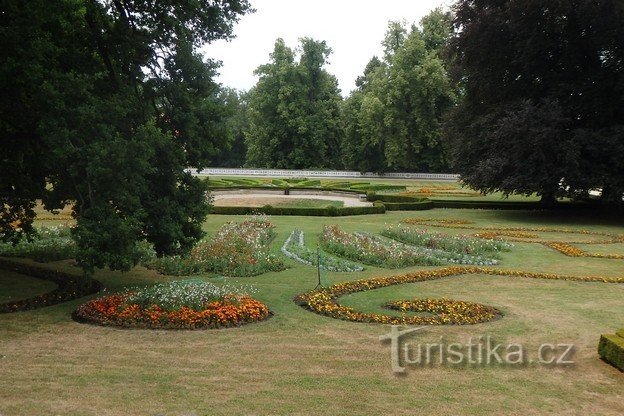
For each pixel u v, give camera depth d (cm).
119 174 966
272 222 2567
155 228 1098
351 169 6706
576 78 2914
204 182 1211
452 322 967
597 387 696
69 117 977
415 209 3259
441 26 6219
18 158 1136
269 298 1138
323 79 6569
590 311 1065
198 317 927
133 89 1177
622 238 2183
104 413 592
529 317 1016
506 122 2717
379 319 972
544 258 1728
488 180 2864
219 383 685
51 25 1053
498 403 642
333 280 1334
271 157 6500
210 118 1194
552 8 2681
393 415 604
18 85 996
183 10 1236
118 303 997
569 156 2605
